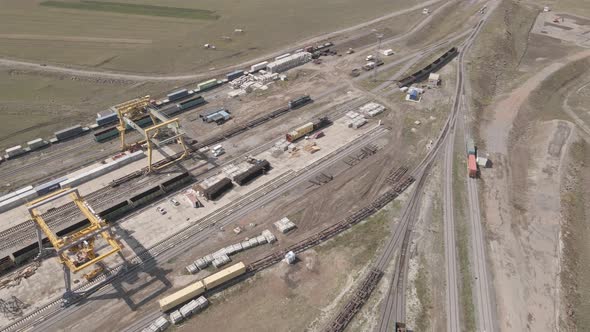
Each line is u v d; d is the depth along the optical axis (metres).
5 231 65.75
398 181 77.56
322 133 91.31
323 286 57.12
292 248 62.84
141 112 93.00
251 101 106.12
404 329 50.03
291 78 118.69
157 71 123.06
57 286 56.47
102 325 51.41
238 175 77.12
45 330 50.91
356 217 69.00
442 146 88.44
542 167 83.75
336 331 51.06
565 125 95.94
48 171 80.88
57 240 53.28
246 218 68.50
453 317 53.31
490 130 96.56
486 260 61.72
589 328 54.06
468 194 74.94
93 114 101.00
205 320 52.34
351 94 109.88
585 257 65.31
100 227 55.72
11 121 97.44
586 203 76.19
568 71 128.50
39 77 117.50
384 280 58.00
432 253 62.50
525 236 66.75
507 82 121.81
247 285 57.03
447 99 107.44
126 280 57.38
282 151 85.31
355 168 80.94
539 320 53.88
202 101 104.94
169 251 62.06
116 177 78.56
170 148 87.31
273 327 51.59
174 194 73.81
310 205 71.50
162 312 53.06
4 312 52.81
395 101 106.31
